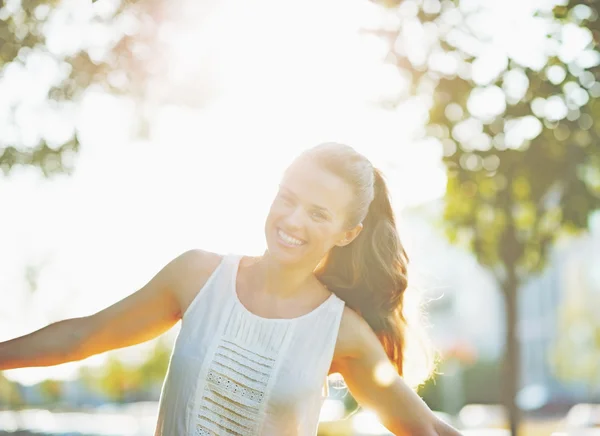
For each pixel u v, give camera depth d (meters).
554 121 8.11
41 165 7.37
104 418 21.28
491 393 36.19
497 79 7.96
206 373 3.26
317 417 3.44
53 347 3.37
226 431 3.25
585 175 8.60
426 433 3.53
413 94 7.99
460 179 8.47
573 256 42.88
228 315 3.32
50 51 6.96
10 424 15.69
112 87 7.05
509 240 9.99
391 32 7.64
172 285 3.41
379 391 3.54
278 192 3.30
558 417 33.69
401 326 3.77
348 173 3.27
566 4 7.61
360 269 3.66
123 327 3.42
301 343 3.36
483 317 46.81
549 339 43.91
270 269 3.37
